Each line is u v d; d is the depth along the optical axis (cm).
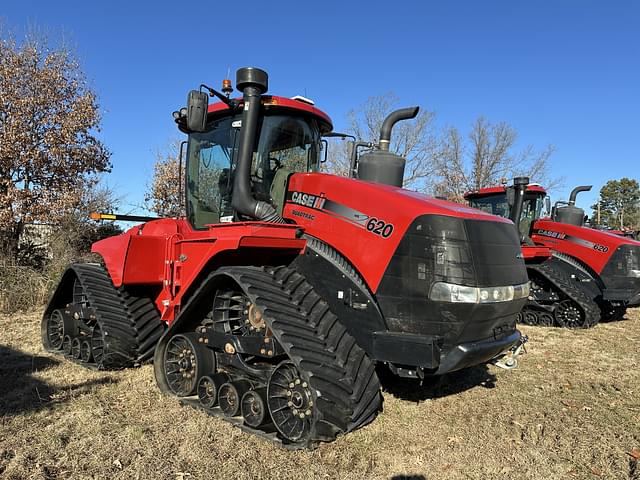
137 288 527
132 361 508
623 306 876
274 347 352
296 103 432
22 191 1174
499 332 369
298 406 335
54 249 1173
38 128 1233
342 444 343
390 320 349
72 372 507
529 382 510
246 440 348
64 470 312
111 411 402
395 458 331
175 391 436
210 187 468
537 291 869
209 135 475
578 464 333
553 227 929
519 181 853
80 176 1292
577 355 632
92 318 522
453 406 431
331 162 2588
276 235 376
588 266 875
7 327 740
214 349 422
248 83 397
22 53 1211
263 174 425
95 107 1298
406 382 482
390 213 357
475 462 331
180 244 458
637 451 354
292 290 367
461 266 339
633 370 564
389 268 349
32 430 366
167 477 303
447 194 2738
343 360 343
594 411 431
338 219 379
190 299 407
